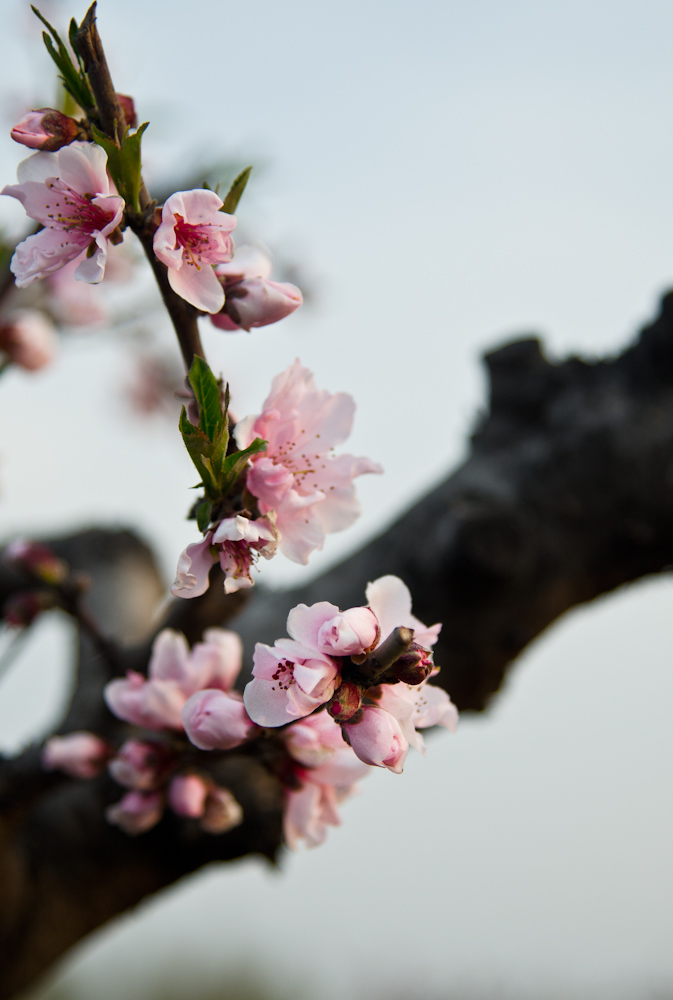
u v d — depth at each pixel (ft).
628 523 2.94
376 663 2.25
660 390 3.09
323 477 2.38
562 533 2.92
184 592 2.29
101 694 2.77
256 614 2.91
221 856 2.88
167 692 2.48
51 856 2.85
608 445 2.96
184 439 2.27
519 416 3.14
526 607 2.90
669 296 3.11
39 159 2.32
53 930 2.86
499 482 2.96
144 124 2.28
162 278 2.31
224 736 2.37
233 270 2.38
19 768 2.73
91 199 2.30
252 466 2.31
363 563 2.92
